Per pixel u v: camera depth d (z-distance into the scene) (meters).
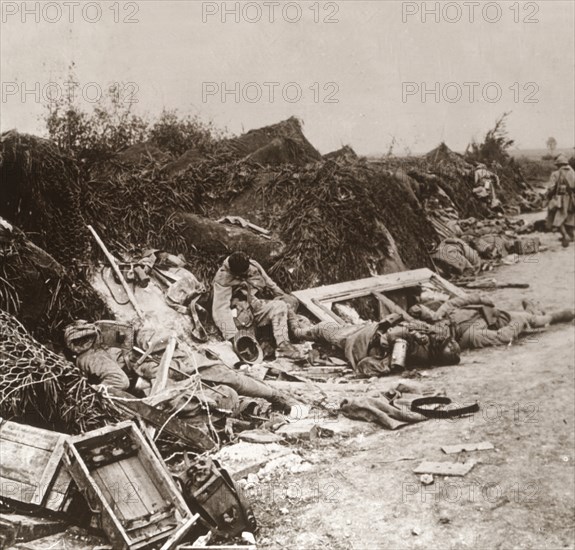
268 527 5.04
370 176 12.80
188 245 10.27
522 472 5.73
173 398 6.30
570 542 4.77
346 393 7.56
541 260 13.74
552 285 11.84
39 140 8.52
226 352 8.45
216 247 10.30
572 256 13.81
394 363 8.03
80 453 4.84
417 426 6.75
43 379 5.52
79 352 6.83
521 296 11.26
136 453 5.03
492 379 7.77
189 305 9.03
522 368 8.09
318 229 10.97
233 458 5.91
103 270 8.84
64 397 5.62
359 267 11.14
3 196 8.09
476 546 4.76
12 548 4.55
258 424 6.71
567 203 14.70
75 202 8.77
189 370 6.84
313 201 11.32
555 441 6.22
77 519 4.83
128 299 8.71
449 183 16.80
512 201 18.69
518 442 6.25
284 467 5.89
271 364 8.41
